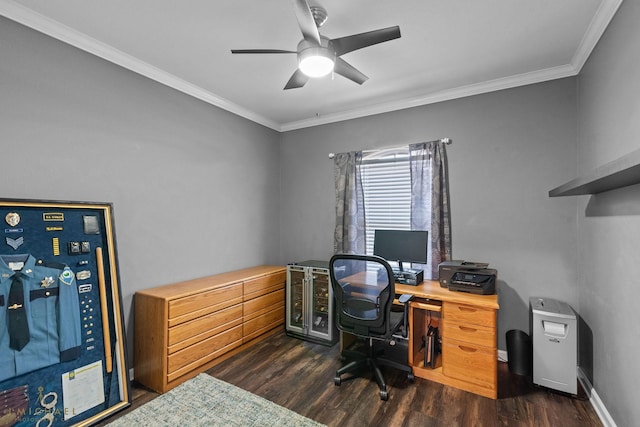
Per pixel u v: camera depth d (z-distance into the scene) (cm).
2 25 185
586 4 184
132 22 203
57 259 201
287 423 198
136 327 251
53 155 207
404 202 345
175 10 191
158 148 274
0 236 179
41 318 190
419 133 329
